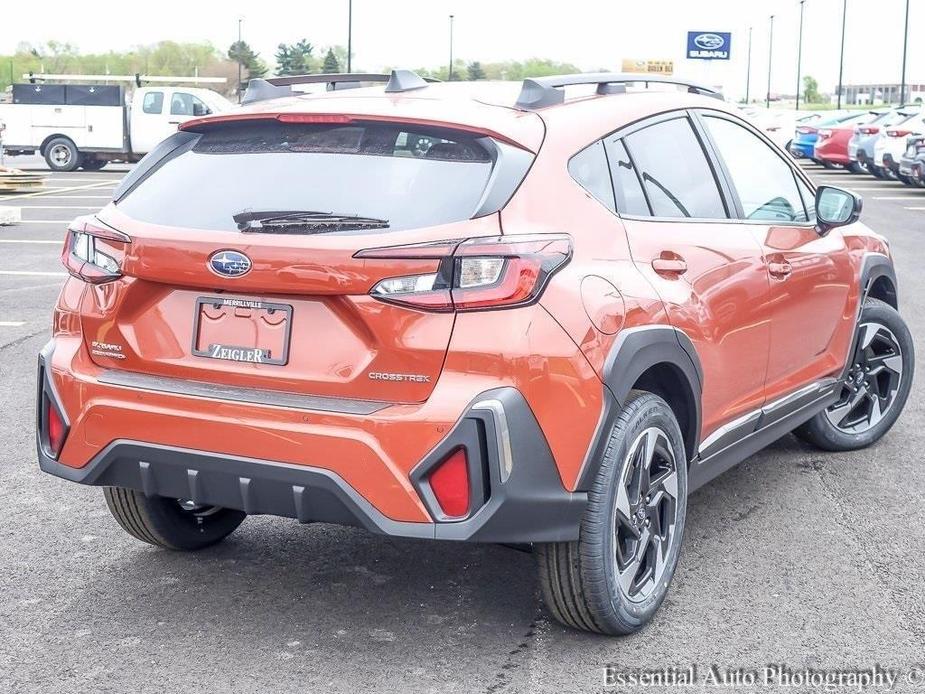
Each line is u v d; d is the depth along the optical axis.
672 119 4.13
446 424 3.01
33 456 5.55
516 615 3.71
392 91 3.79
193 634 3.57
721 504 4.85
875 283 5.71
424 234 3.07
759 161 4.66
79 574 4.05
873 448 5.72
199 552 4.28
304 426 3.09
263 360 3.22
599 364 3.25
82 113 28.72
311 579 4.01
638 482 3.49
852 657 3.43
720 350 4.01
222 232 3.25
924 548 4.35
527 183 3.24
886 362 5.67
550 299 3.14
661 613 3.74
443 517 3.04
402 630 3.60
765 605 3.81
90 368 3.48
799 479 5.20
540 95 3.54
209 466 3.21
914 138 22.86
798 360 4.77
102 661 3.38
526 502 3.09
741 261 4.16
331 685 3.23
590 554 3.31
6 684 3.22
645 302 3.51
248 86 3.94
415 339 3.05
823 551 4.30
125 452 3.33
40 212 18.75
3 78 99.75
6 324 8.94
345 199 3.21
